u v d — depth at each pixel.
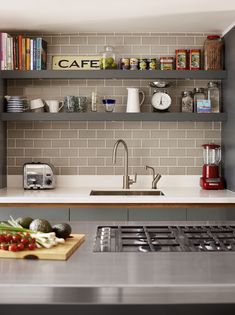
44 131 4.60
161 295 1.38
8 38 4.27
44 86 4.59
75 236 2.03
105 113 4.25
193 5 3.70
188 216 3.80
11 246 1.72
